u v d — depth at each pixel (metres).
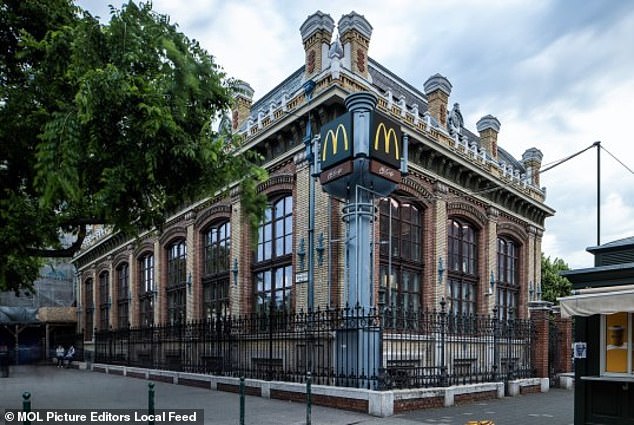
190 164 7.85
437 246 16.95
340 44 15.42
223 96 8.66
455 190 18.14
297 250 14.86
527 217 22.78
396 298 15.55
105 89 6.58
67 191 6.41
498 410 11.23
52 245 10.00
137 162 7.24
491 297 19.41
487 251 19.62
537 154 24.02
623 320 8.08
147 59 7.73
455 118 22.12
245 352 14.59
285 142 15.95
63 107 6.98
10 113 8.14
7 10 8.65
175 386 16.05
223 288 18.88
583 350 8.38
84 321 34.16
